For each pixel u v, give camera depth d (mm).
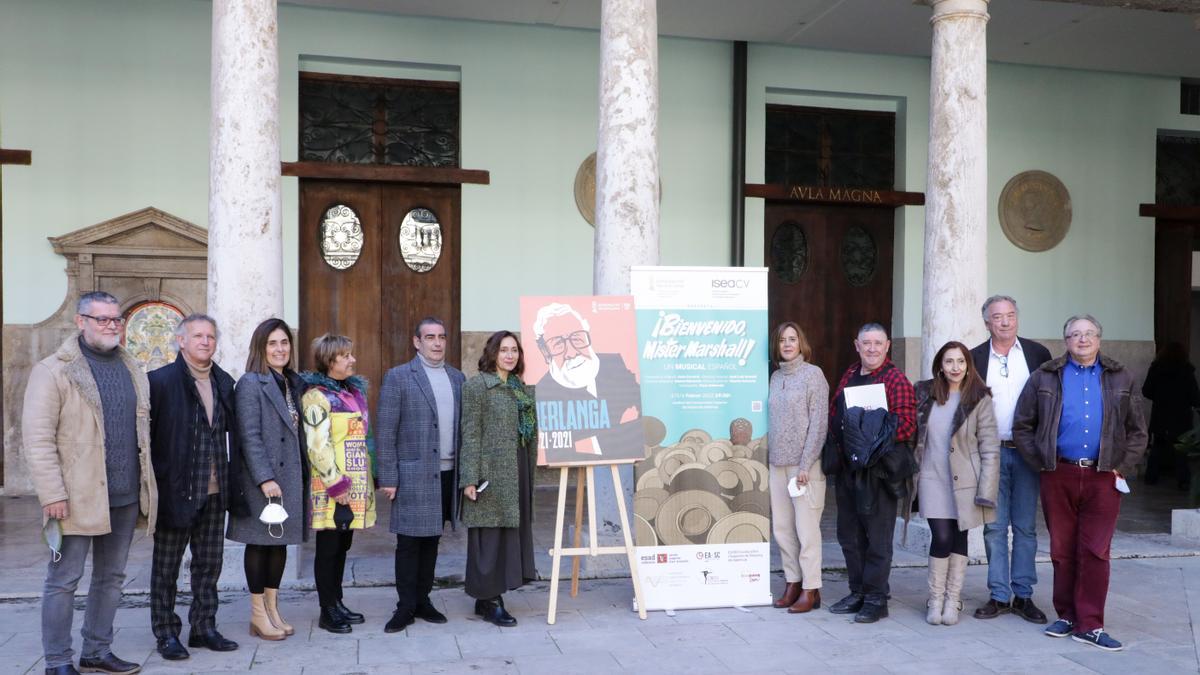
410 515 5367
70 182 9414
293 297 9875
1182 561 7348
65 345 4438
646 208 6715
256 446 4938
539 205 10477
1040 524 8641
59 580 4414
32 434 4277
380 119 10312
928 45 10906
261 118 6348
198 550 4996
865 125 11562
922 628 5531
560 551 5652
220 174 6297
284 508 5023
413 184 10328
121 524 4605
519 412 5609
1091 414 5297
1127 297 11898
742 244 10758
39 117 9352
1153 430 11492
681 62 10773
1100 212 11828
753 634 5387
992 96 11500
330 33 9930
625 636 5336
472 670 4727
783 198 11008
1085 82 11766
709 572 5949
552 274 10500
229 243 6254
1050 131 11672
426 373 5555
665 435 5938
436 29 10195
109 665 4598
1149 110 11961
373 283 10227
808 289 11375
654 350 5961
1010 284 11586
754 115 10961
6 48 9273
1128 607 6020
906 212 11375
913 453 5617
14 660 4773
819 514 5891
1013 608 5852
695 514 5957
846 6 9641
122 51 9516
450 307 10414
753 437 6023
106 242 9398
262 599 5230
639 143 6711
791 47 11062
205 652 4957
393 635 5305
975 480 5477
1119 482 5262
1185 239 12141
